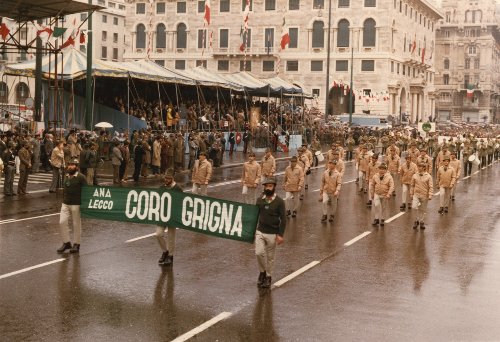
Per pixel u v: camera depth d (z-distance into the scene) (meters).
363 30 83.88
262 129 49.69
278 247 15.51
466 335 9.30
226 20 88.62
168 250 13.31
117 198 13.73
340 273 12.98
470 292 11.70
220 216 12.70
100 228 17.30
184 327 9.43
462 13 148.75
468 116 150.62
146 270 12.80
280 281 12.23
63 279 11.94
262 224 11.57
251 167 20.39
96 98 44.91
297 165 20.14
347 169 37.75
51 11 30.33
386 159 26.88
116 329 9.27
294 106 63.69
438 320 9.98
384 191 18.95
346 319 9.95
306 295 11.27
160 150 30.80
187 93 56.22
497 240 17.08
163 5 92.06
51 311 10.04
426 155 23.33
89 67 33.97
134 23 93.56
